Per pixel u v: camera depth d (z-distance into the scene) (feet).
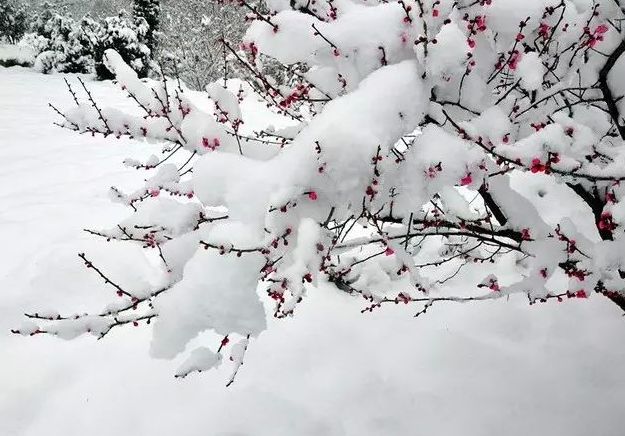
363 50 6.26
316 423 10.47
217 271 5.69
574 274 6.96
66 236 17.10
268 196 5.85
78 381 11.31
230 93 6.63
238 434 10.17
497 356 12.40
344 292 14.79
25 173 23.81
